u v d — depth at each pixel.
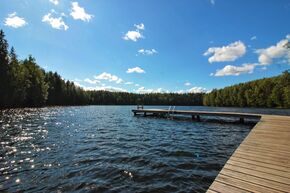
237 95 72.94
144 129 17.92
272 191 3.77
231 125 20.47
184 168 7.59
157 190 5.79
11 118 24.42
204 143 11.99
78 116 30.84
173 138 13.61
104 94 114.44
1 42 39.47
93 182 6.32
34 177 6.71
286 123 12.35
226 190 3.83
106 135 14.66
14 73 43.00
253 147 6.72
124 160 8.54
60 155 9.27
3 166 7.75
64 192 5.69
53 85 67.25
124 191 5.72
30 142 11.91
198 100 120.38
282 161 5.37
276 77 59.59
